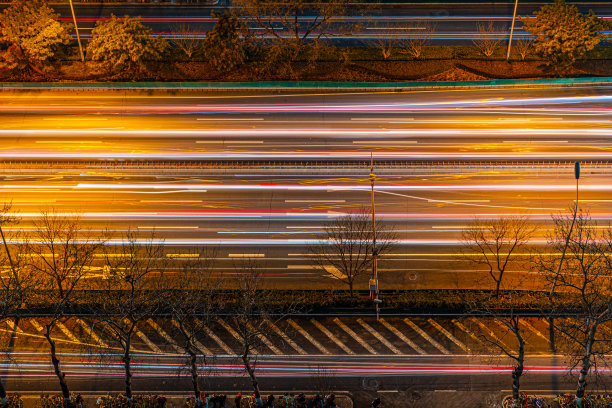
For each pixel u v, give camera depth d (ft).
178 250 275.18
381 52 346.13
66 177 300.81
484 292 258.37
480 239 277.03
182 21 363.76
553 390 229.04
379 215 286.46
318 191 295.89
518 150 308.60
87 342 244.63
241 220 285.84
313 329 247.91
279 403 223.71
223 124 320.09
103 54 333.01
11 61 331.57
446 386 230.68
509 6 369.09
